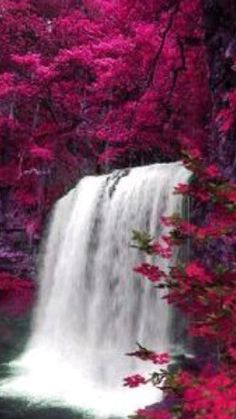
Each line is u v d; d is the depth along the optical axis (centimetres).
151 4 1370
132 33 1686
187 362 941
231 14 905
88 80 1956
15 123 1989
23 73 2067
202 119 1509
